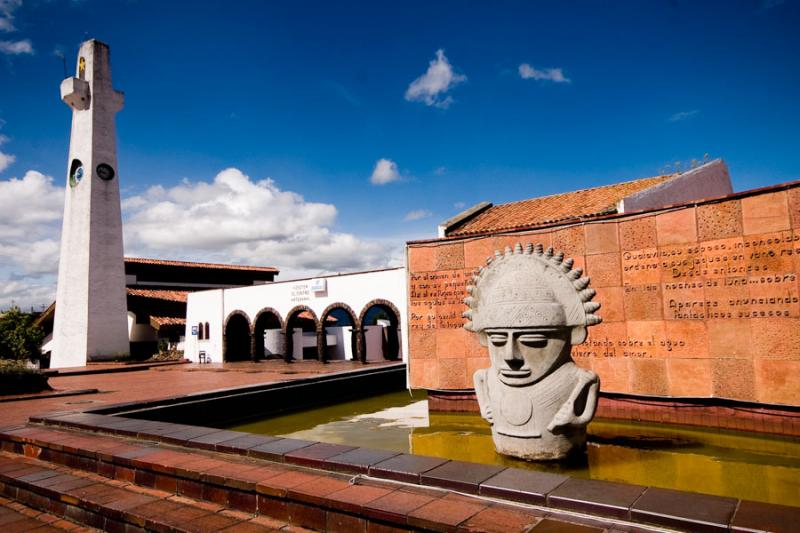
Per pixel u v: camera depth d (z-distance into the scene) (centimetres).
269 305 2861
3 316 3253
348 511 445
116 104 3119
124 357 2972
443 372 1189
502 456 705
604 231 1052
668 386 966
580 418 662
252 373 2108
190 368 2572
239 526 481
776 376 854
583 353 1064
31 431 834
